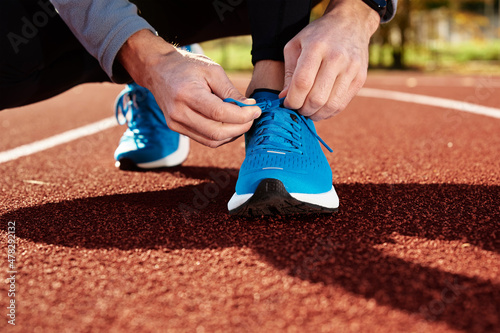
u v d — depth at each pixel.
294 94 1.14
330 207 1.27
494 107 3.67
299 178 1.23
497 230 1.15
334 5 1.26
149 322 0.80
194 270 0.99
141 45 1.18
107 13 1.18
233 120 1.09
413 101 4.39
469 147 2.30
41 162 2.19
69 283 0.95
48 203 1.51
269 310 0.83
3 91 1.49
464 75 8.27
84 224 1.29
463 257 1.00
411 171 1.84
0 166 2.11
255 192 1.19
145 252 1.09
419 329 0.75
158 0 1.62
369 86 6.25
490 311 0.79
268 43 1.28
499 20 18.50
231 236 1.17
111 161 2.21
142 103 1.95
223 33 1.83
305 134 1.32
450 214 1.28
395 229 1.18
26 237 1.20
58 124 3.40
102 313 0.83
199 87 1.09
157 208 1.43
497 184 1.59
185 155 2.07
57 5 1.24
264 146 1.27
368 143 2.51
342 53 1.13
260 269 0.98
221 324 0.79
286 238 1.14
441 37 16.34
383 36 12.47
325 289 0.89
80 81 1.71
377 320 0.78
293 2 1.25
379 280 0.91
